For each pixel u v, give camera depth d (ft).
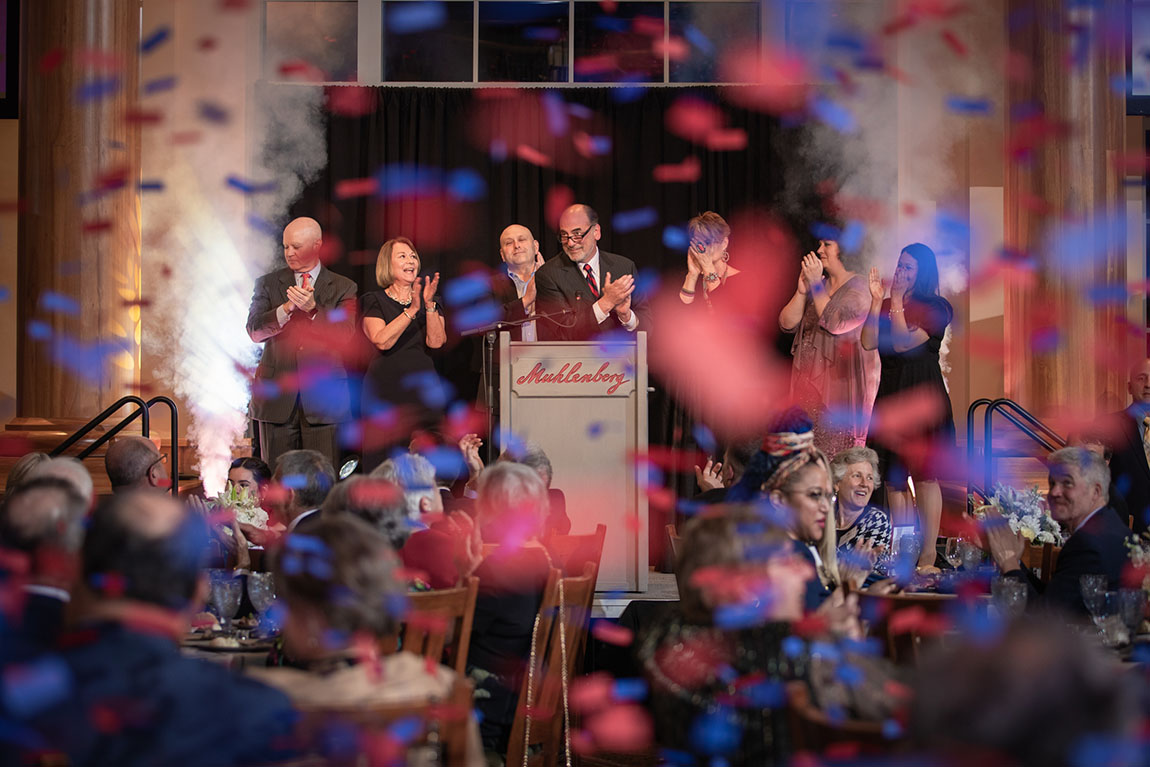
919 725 5.42
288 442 26.14
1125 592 12.89
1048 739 5.06
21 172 25.34
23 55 26.05
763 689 8.90
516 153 29.76
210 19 29.78
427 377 25.72
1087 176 26.45
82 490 13.92
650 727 16.57
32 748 7.13
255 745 7.35
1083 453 14.87
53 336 24.79
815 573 11.80
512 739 13.23
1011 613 13.07
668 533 23.04
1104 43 26.68
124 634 7.50
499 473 13.99
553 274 24.58
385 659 8.34
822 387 26.37
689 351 25.38
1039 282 26.63
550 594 13.53
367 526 8.48
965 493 24.56
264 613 13.60
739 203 29.48
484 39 31.07
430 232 29.48
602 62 30.96
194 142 29.60
